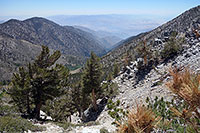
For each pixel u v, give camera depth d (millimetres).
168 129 2447
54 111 20969
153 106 4355
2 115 11633
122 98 18750
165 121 2561
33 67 16969
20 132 8805
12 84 16438
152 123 1530
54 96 17656
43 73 16125
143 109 1616
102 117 18422
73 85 28797
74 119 31094
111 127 10305
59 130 10453
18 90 15375
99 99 27281
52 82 17141
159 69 19891
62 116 21562
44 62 17703
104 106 22562
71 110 30984
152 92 12867
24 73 16281
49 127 10859
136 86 20422
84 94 27188
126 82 24359
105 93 24625
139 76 23094
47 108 22469
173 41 22312
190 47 19969
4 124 8656
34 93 16812
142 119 1538
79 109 30203
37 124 11469
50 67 18453
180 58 18609
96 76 24484
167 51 22656
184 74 1479
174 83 1490
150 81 18234
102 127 10336
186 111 1482
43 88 16406
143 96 13648
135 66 27531
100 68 25047
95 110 23297
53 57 17828
